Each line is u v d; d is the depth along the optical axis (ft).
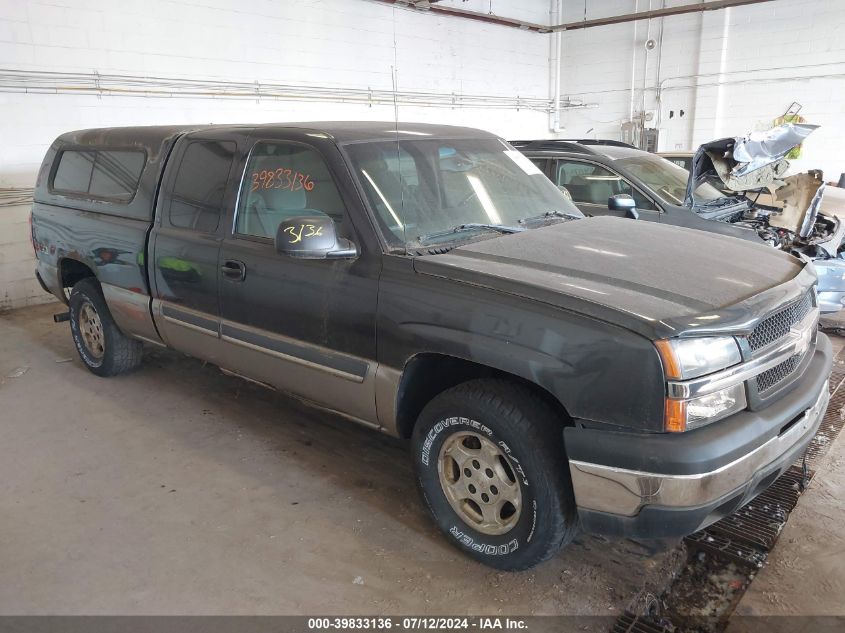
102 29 24.44
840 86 35.45
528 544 7.95
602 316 7.06
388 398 8.95
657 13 39.27
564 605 7.97
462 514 8.71
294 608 8.00
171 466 11.49
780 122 37.83
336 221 9.48
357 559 8.90
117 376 15.62
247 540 9.36
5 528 9.76
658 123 42.57
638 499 6.90
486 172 11.07
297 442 12.32
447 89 38.63
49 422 13.32
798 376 8.18
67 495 10.63
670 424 6.73
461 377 9.23
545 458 7.57
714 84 39.55
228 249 10.87
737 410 7.17
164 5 25.99
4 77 22.38
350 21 32.63
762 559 8.77
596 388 7.02
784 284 8.21
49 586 8.47
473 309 7.88
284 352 10.25
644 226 10.50
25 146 23.22
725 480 6.83
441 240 9.41
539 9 44.42
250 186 10.91
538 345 7.35
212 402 14.16
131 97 25.58
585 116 45.91
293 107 30.99
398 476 11.07
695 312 7.09
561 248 8.94
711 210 17.78
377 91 34.53
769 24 37.19
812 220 17.48
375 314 8.84
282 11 29.81
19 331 20.21
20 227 23.54
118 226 13.14
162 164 12.57
